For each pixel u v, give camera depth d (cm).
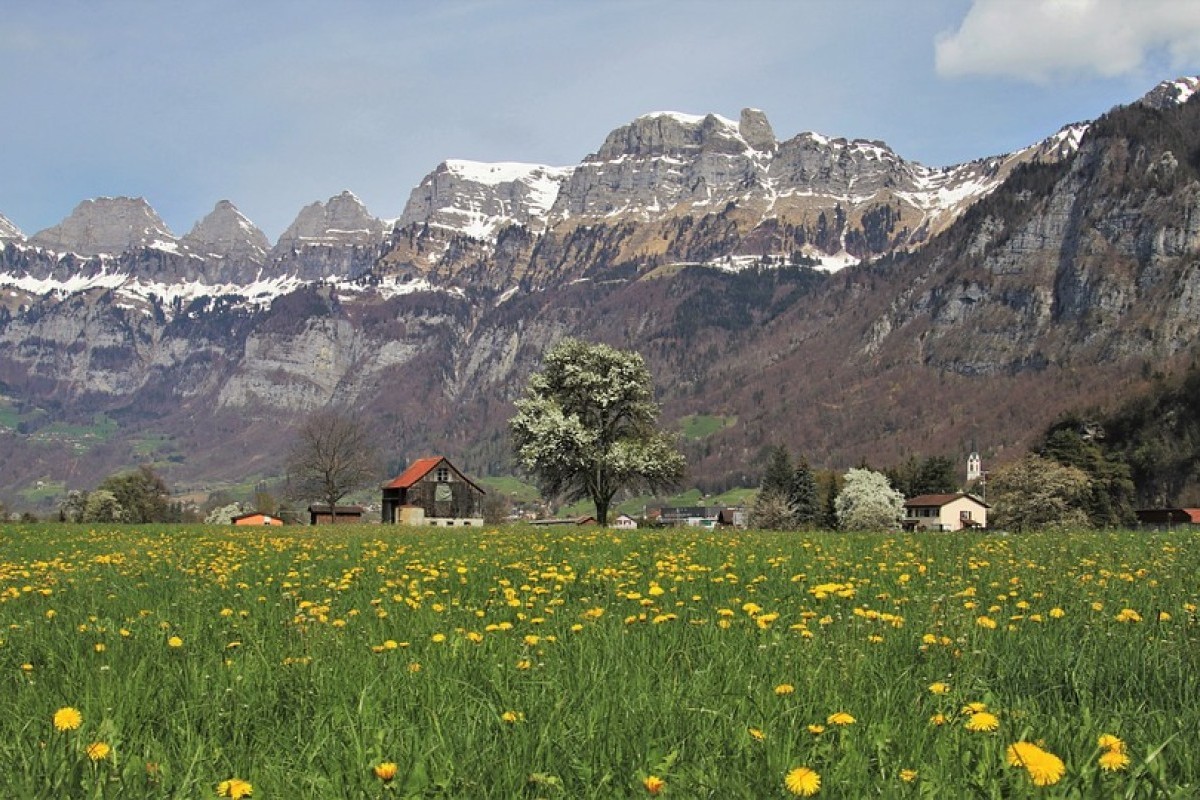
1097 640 793
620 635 854
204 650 844
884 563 1558
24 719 628
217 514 16075
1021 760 458
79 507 12738
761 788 488
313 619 989
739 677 702
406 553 2055
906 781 495
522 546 2253
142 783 520
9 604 1193
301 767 552
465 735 585
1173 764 514
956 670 721
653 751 552
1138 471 11856
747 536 2688
